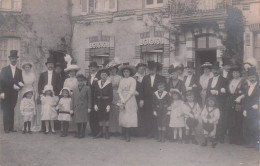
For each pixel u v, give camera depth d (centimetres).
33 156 714
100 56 1442
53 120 975
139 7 1374
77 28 1495
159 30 1343
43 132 979
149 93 902
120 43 1405
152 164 657
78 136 898
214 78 857
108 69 948
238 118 820
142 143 834
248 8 1192
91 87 936
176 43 1322
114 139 887
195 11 1269
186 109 832
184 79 891
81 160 687
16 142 838
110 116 928
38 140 865
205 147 796
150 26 1354
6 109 964
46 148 781
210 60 1336
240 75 849
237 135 826
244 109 801
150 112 902
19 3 1483
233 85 835
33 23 1471
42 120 972
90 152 747
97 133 923
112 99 895
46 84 984
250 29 1187
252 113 789
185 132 863
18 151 752
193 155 718
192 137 835
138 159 691
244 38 1202
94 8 1468
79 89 897
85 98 896
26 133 958
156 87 901
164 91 855
